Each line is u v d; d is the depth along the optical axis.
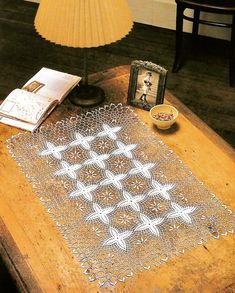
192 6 2.67
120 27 1.63
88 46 1.61
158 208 1.44
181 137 1.69
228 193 1.49
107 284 1.25
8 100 1.80
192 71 3.13
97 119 1.77
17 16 3.74
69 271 1.28
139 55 3.31
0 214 1.43
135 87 1.79
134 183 1.52
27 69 3.18
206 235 1.36
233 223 1.39
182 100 2.90
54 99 1.81
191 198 1.47
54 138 1.69
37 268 1.29
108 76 2.00
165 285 1.25
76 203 1.46
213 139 1.69
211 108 2.83
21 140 1.69
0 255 1.41
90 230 1.38
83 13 1.55
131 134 1.71
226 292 1.23
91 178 1.53
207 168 1.57
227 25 2.78
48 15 1.61
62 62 3.24
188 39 3.44
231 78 2.96
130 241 1.35
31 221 1.41
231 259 1.30
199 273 1.27
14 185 1.52
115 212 1.43
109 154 1.62
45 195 1.48
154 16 3.57
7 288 1.62
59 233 1.37
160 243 1.34
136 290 1.24
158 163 1.59
